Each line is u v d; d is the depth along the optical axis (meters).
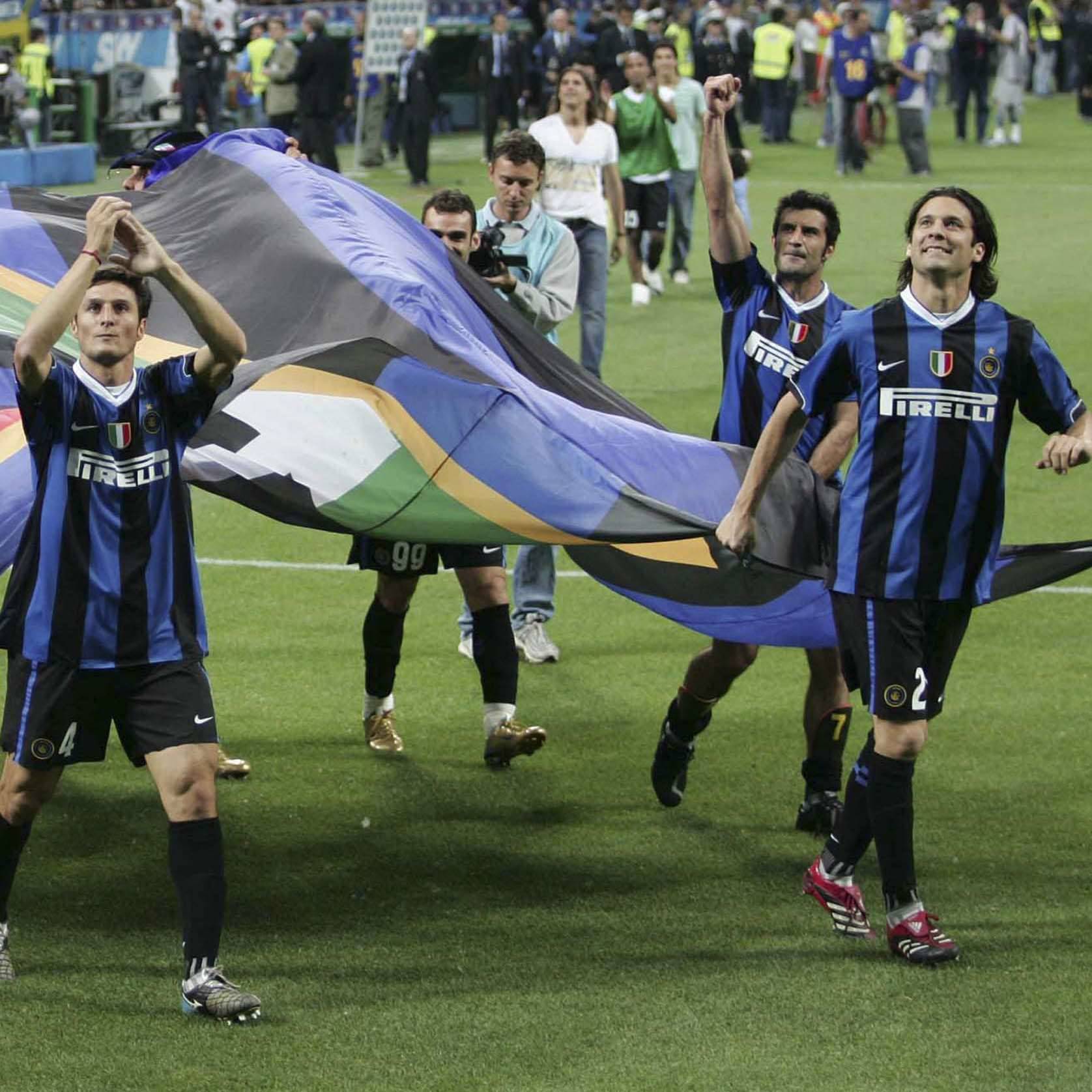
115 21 45.09
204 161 10.07
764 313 9.47
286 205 9.45
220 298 9.07
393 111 44.62
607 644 13.37
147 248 6.88
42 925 8.34
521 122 47.19
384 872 9.11
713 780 10.55
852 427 9.21
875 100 47.69
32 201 9.89
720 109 9.31
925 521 7.79
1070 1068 6.75
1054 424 7.89
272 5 50.31
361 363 7.96
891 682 7.85
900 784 7.90
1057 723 11.44
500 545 8.30
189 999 7.21
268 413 7.83
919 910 7.90
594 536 8.18
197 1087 6.60
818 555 9.00
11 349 8.20
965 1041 7.00
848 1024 7.17
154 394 7.20
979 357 7.73
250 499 7.73
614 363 23.03
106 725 7.43
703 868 9.16
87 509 7.12
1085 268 29.62
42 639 7.18
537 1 52.25
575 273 11.82
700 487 8.80
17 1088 6.58
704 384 21.77
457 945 8.12
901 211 35.84
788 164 44.66
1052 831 9.62
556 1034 7.09
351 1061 6.83
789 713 11.80
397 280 8.77
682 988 7.56
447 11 51.69
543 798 10.26
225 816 9.91
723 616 9.20
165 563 7.24
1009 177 41.69
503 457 8.13
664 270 30.77
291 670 12.58
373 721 11.05
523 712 11.83
